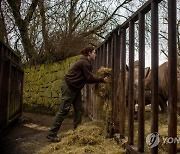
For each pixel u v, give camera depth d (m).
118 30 4.58
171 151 2.60
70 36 10.95
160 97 6.86
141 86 3.47
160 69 6.69
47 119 8.60
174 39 2.63
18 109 7.91
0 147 4.66
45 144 4.72
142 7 3.42
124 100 4.25
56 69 10.39
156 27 3.06
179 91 5.71
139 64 3.51
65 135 5.02
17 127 6.89
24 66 12.89
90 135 4.58
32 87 12.05
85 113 8.38
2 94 5.59
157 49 3.05
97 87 4.97
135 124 5.53
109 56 5.26
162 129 4.26
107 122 4.71
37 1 13.31
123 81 4.27
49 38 11.35
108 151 3.94
